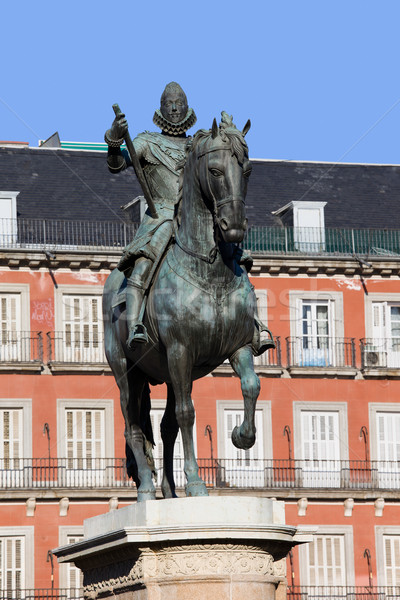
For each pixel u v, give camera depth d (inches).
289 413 2450.8
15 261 2373.3
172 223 582.6
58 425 2341.3
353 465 2455.7
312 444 2453.2
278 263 2487.7
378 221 2615.7
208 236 557.3
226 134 546.9
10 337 2364.7
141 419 621.6
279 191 2657.5
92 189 2539.4
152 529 528.1
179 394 557.0
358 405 2485.2
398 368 2500.0
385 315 2532.0
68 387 2356.1
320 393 2471.7
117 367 617.0
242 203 540.4
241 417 2391.7
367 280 2529.5
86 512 2308.1
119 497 2315.5
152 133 625.0
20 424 2333.9
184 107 626.5
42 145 2805.1
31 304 2374.5
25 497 2285.9
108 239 2447.1
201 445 2368.4
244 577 528.1
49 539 2284.7
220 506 534.6
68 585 2271.2
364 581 2400.3
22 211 2456.9
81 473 2332.7
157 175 614.2
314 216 2546.8
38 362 2345.0
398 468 2475.4
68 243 2427.4
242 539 526.9
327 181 2696.9
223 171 541.3
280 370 2456.9
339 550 2402.8
